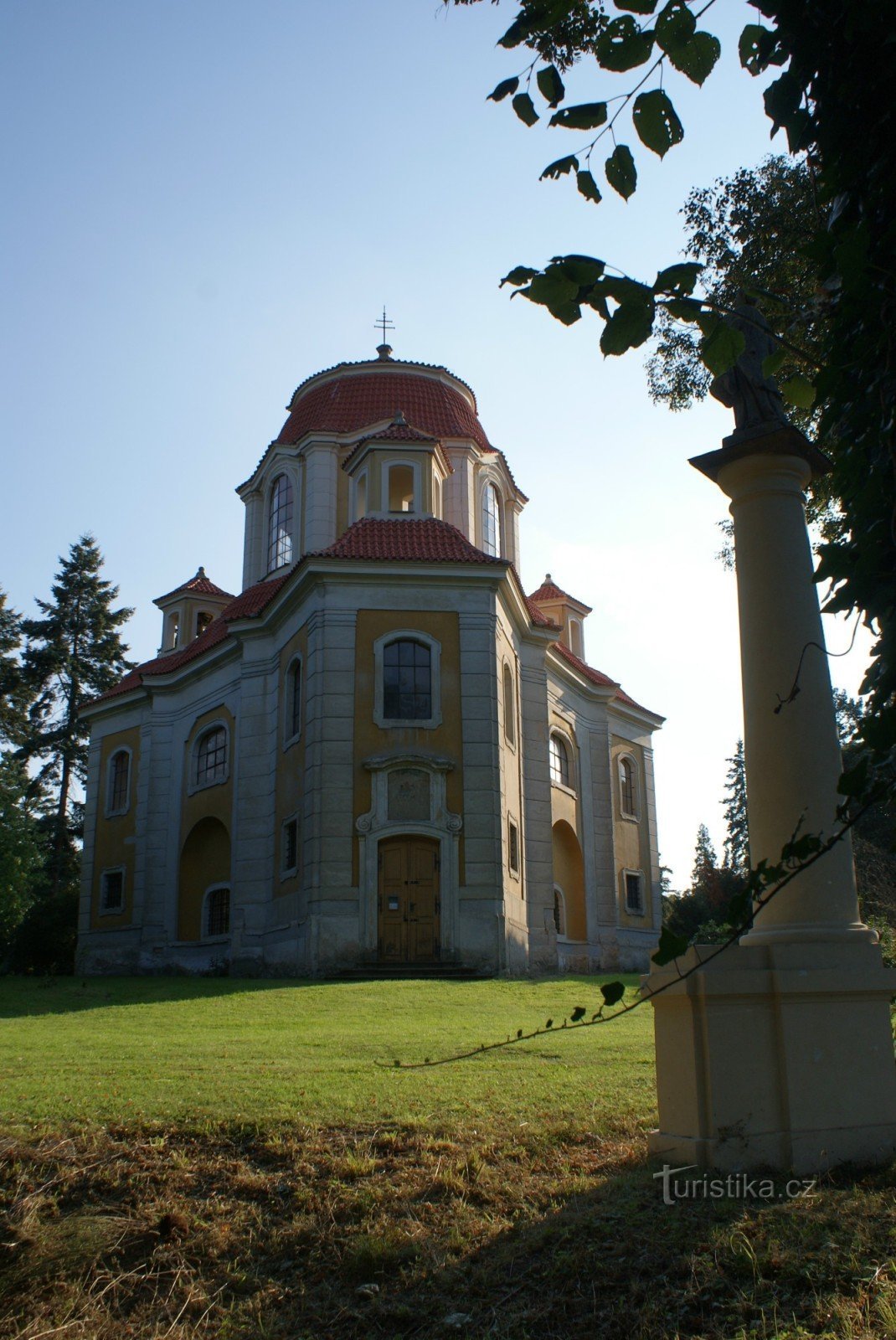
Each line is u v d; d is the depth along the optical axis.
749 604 7.91
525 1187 7.00
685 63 3.62
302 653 27.39
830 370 4.08
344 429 34.41
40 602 59.66
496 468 35.97
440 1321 5.50
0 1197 7.31
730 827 58.75
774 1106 6.88
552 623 32.03
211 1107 8.84
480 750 25.97
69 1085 9.88
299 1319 5.81
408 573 26.81
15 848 33.81
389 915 24.72
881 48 4.17
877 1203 6.02
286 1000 18.08
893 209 4.36
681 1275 5.46
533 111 3.86
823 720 7.58
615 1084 9.61
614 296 3.39
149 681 35.03
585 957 33.84
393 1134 8.05
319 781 25.20
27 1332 5.81
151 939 32.78
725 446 8.18
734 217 20.77
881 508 4.01
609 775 37.12
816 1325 4.85
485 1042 12.35
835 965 7.13
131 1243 6.70
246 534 36.41
